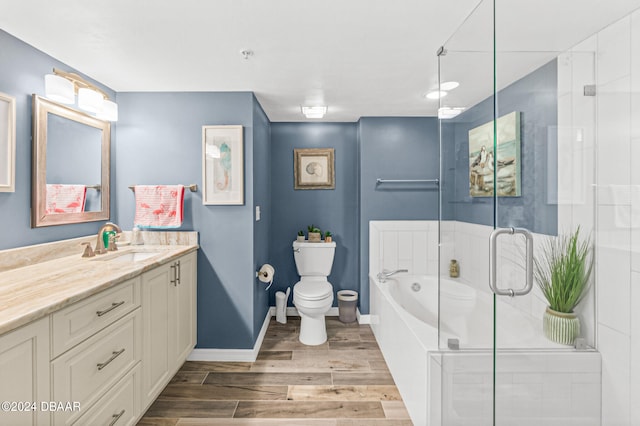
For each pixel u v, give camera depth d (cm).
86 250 208
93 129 240
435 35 179
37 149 191
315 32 175
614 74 121
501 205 132
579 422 132
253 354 267
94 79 239
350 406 208
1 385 100
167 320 214
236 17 160
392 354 244
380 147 346
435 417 171
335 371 251
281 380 238
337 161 376
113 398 156
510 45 128
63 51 196
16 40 180
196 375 244
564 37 126
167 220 256
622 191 122
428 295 322
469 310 151
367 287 351
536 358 134
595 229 128
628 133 118
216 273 268
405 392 209
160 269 204
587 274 128
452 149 170
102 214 249
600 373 130
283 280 376
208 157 264
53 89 184
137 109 265
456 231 165
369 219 348
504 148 133
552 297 134
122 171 265
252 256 268
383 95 278
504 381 134
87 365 138
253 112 271
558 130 132
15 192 181
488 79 133
